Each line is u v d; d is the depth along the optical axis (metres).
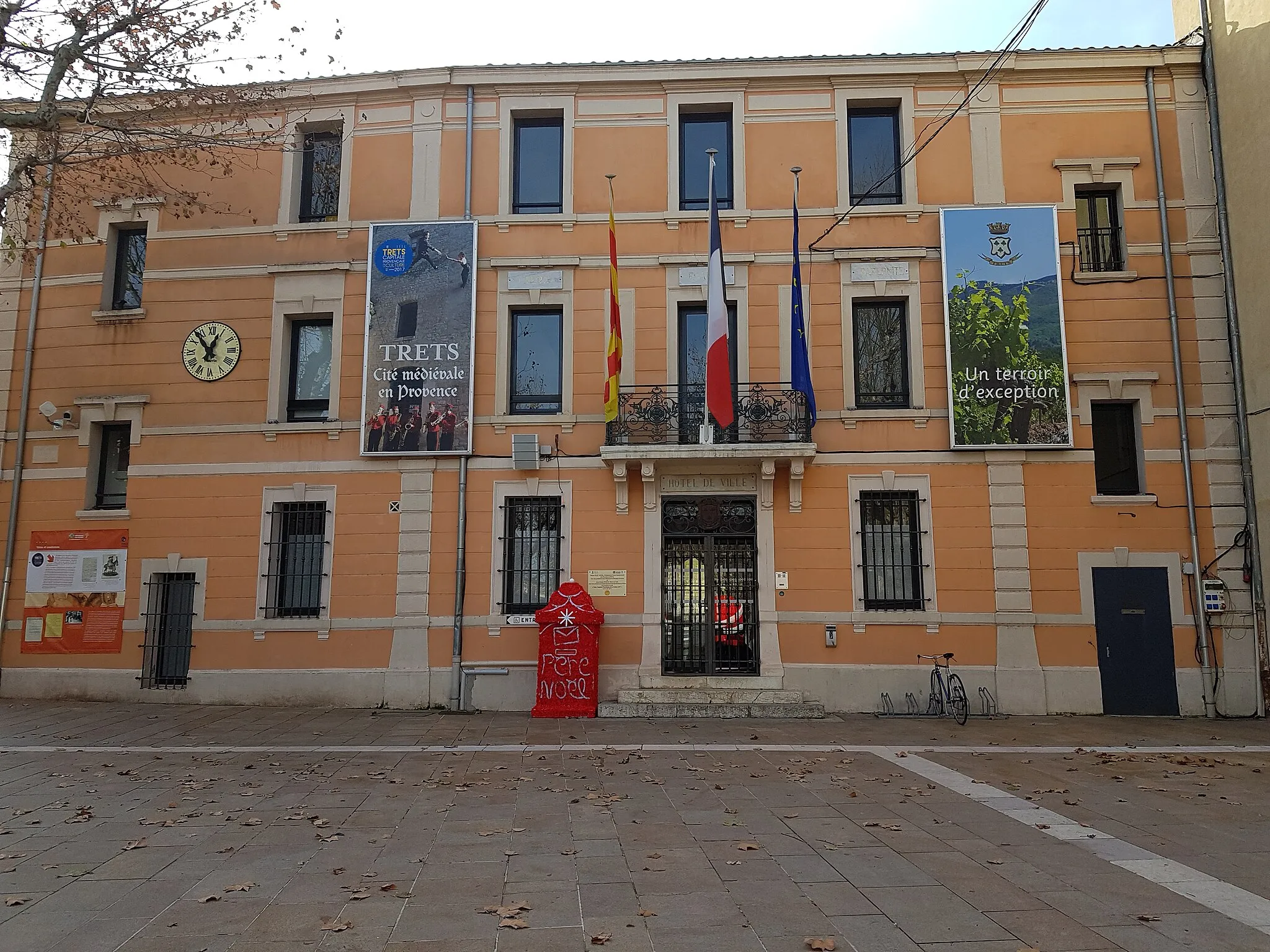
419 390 13.41
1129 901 5.02
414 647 12.93
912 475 13.01
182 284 14.08
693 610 12.99
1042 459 12.93
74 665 13.33
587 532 13.05
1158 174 13.42
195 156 12.65
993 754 9.61
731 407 12.10
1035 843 6.20
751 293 13.51
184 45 10.20
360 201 14.04
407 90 14.16
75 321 14.18
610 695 12.63
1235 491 12.80
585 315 13.59
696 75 13.83
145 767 8.88
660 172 13.84
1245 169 12.90
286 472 13.47
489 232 13.83
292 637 13.09
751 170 13.77
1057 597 12.67
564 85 14.02
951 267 13.26
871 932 4.57
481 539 13.14
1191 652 12.52
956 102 13.78
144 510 13.57
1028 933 4.55
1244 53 12.88
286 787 7.98
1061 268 13.29
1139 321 13.20
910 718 12.12
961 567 12.77
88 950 4.38
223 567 13.34
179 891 5.23
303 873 5.56
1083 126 13.63
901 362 13.51
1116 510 12.81
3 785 8.08
